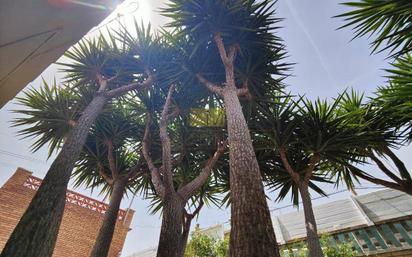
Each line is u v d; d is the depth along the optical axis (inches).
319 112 174.2
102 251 134.0
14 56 69.8
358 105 191.6
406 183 159.8
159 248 96.3
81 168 187.0
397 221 230.7
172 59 164.2
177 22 136.9
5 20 57.9
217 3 128.1
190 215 183.2
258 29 134.9
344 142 155.9
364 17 106.0
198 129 179.2
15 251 65.8
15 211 221.3
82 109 165.3
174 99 174.4
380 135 167.0
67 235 240.7
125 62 165.9
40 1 55.5
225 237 321.7
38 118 163.3
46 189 80.8
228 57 137.1
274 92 174.7
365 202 260.8
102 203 281.6
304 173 178.7
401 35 100.9
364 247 232.7
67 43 70.7
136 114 188.5
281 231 292.0
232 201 69.2
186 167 192.2
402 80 133.4
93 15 63.7
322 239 231.5
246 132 93.4
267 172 187.5
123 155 197.0
